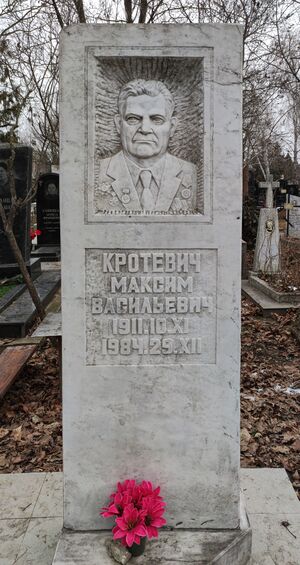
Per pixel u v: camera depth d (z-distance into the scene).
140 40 2.15
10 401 4.64
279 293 8.13
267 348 6.30
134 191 2.27
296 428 4.15
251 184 21.14
